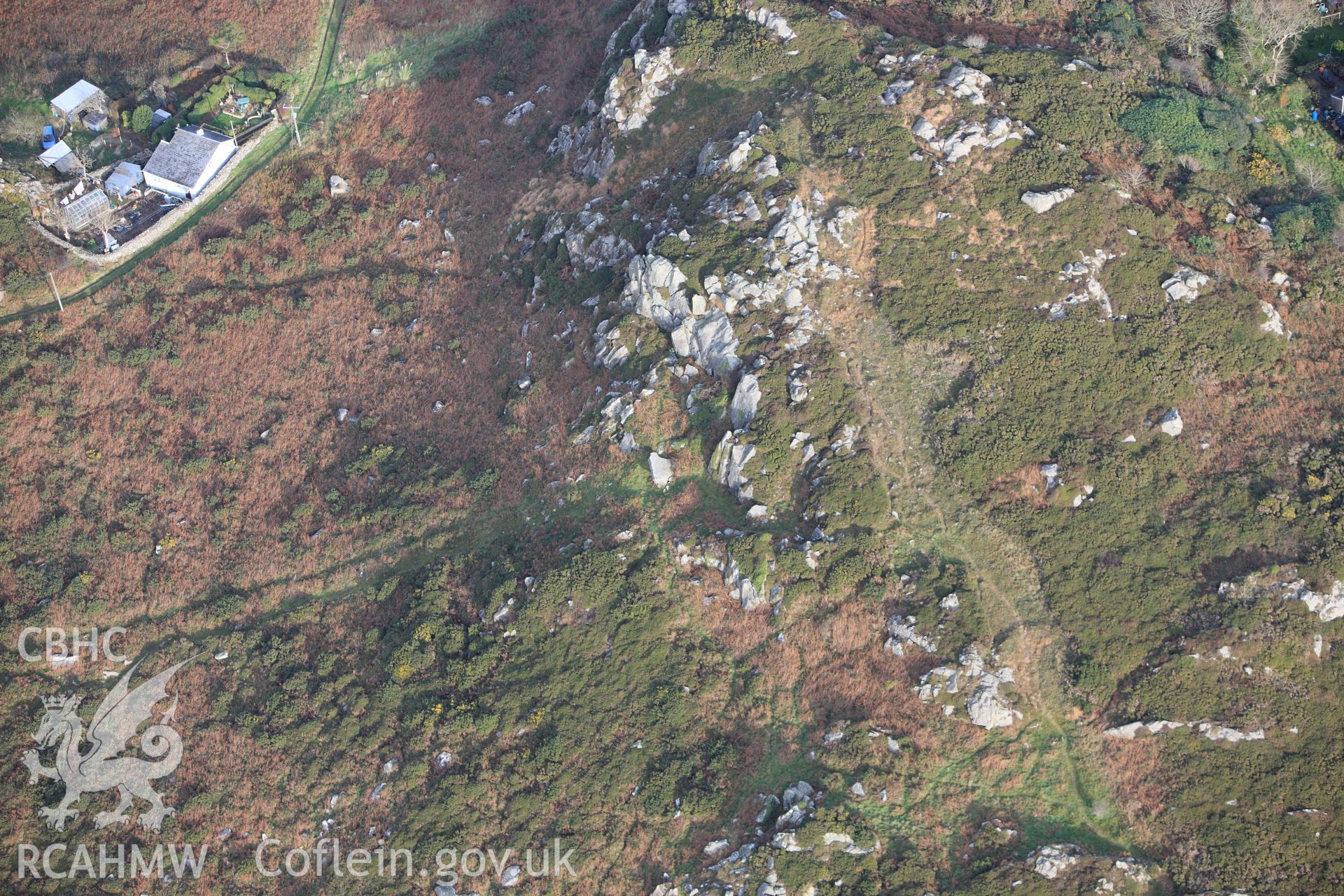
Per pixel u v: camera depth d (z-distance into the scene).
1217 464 68.12
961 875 57.53
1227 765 59.16
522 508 75.31
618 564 69.31
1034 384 70.19
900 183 77.19
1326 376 71.38
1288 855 56.78
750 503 69.75
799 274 74.19
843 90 81.69
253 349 88.00
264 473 82.06
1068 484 67.06
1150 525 66.12
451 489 77.56
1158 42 87.00
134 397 86.31
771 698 64.44
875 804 59.88
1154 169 79.12
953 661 62.94
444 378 84.31
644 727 64.56
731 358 72.50
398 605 73.88
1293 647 61.78
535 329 82.94
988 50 84.56
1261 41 86.81
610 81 88.19
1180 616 63.19
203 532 79.88
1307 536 64.94
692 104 85.56
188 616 76.25
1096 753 60.53
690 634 67.12
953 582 65.12
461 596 72.44
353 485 80.44
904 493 68.44
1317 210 77.44
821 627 65.38
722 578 68.12
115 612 77.12
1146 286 73.19
